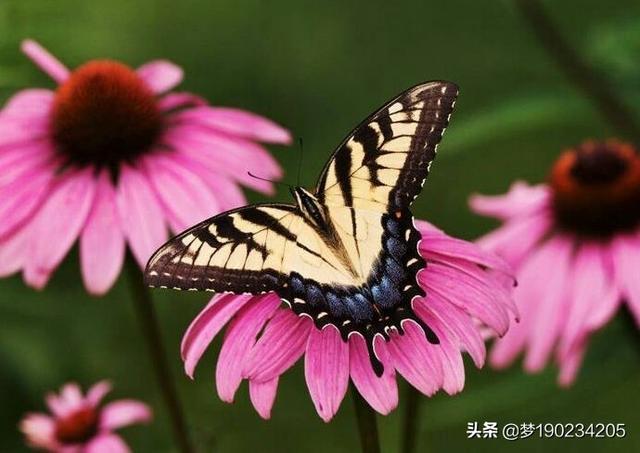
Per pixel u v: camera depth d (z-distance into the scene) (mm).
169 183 1005
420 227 888
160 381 958
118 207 992
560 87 1075
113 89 1022
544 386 1030
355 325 845
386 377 839
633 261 1075
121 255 970
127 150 1020
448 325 849
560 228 1114
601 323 1026
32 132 1028
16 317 1108
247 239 858
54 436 1129
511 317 1074
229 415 1244
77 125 1019
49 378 1130
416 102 860
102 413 1143
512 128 1072
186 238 853
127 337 1236
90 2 1268
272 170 1029
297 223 863
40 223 988
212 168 1017
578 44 1145
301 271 856
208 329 864
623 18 1091
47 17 1115
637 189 1096
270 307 864
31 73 1116
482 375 1388
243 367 850
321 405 837
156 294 1313
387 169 862
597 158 1104
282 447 1341
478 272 866
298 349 851
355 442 1394
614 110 1080
